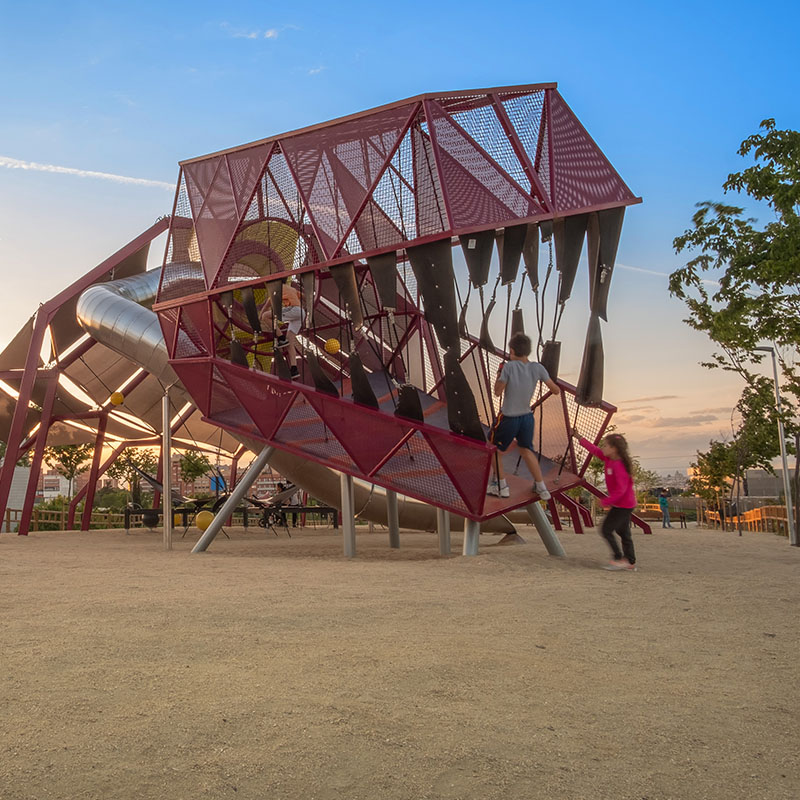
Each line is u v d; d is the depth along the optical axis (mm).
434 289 9891
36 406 25766
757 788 2553
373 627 5027
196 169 14109
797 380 16656
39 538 19297
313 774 2582
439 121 10141
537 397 12359
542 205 10281
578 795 2469
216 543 16547
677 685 3738
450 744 2855
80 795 2406
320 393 11711
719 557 11219
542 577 8008
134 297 20812
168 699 3336
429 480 11055
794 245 11641
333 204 11430
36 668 3850
